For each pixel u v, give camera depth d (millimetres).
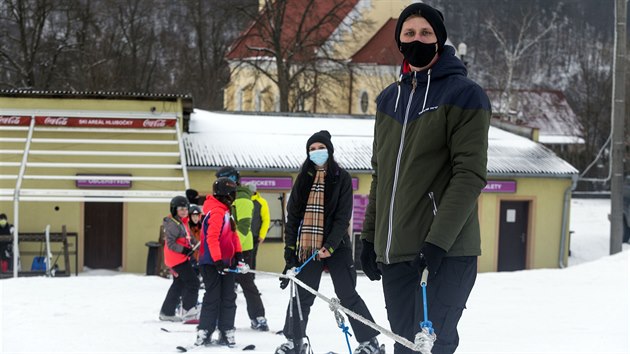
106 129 22141
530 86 70375
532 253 26156
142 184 22609
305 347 6699
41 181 21938
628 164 47625
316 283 6816
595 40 76500
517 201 26125
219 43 53281
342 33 47562
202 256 8109
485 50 67562
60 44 42844
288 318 6789
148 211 22609
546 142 62344
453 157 3703
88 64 44000
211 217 8062
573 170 26297
